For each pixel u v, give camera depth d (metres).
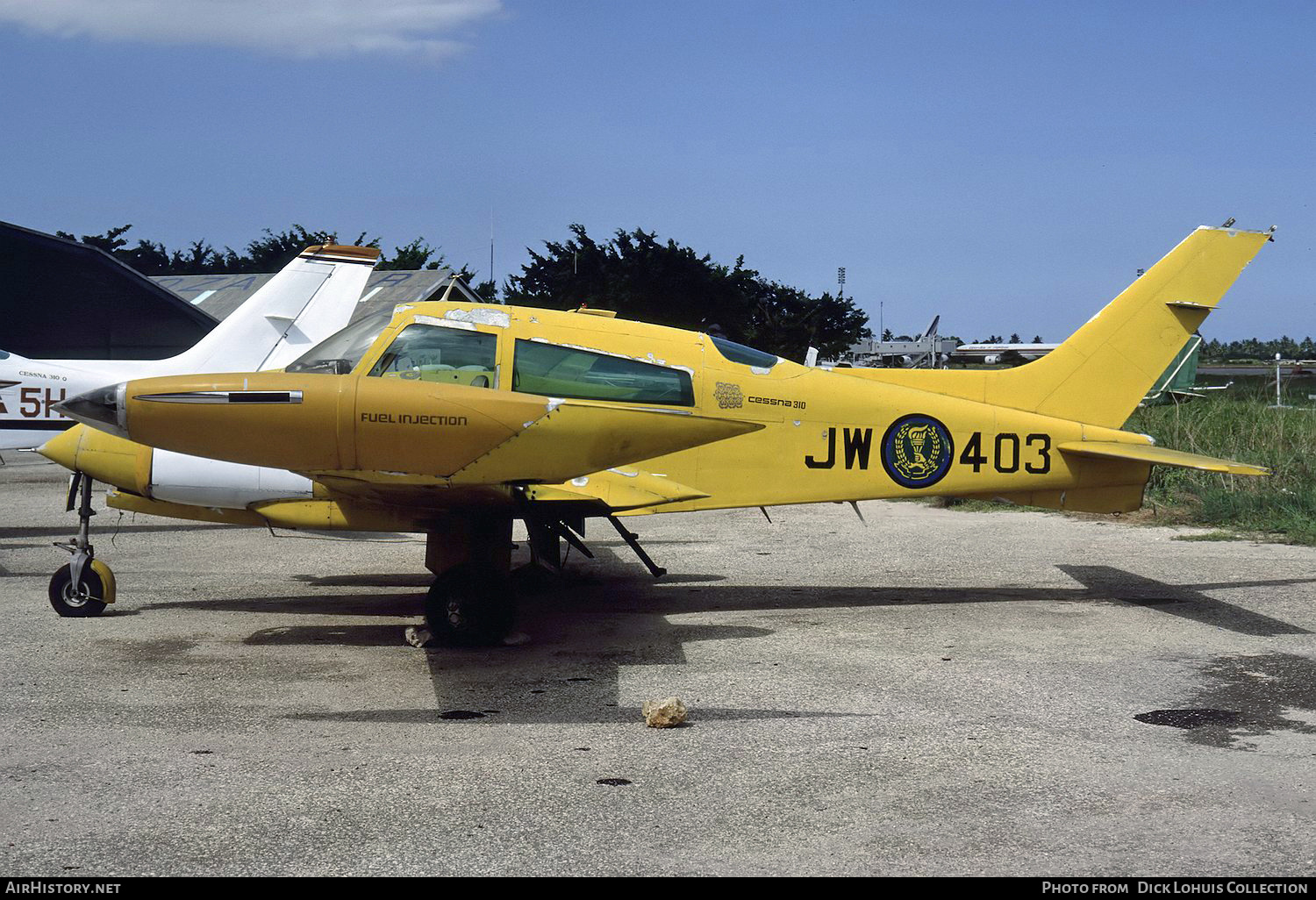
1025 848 3.44
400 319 6.92
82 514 7.11
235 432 5.38
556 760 4.31
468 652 6.18
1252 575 8.35
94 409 5.41
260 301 13.35
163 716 4.90
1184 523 11.17
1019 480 7.63
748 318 33.91
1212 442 13.57
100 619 7.02
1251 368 87.94
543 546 7.69
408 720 4.86
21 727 4.72
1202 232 7.86
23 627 6.76
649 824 3.65
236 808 3.79
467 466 5.49
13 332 21.19
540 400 5.41
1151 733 4.61
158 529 11.48
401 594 7.98
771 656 6.06
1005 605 7.44
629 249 33.75
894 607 7.43
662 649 6.24
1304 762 4.23
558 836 3.56
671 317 33.12
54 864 3.33
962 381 7.71
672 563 9.36
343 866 3.32
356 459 5.44
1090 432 7.73
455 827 3.63
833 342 34.34
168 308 22.50
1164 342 7.88
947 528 11.34
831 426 7.40
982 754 4.36
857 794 3.93
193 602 7.64
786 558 9.59
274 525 6.88
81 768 4.20
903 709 5.01
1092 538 10.45
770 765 4.24
